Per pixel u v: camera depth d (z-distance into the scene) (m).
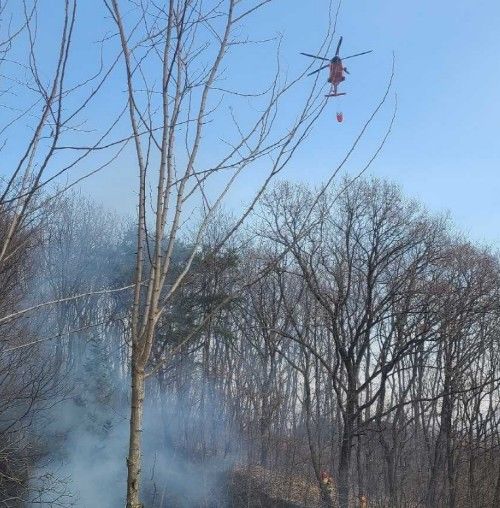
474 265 30.12
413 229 31.80
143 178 3.91
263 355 31.80
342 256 26.02
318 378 30.44
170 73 4.05
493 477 32.44
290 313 26.95
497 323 31.78
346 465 24.05
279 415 32.75
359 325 25.44
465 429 32.03
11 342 13.13
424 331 23.97
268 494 26.14
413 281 25.66
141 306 4.16
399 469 28.91
